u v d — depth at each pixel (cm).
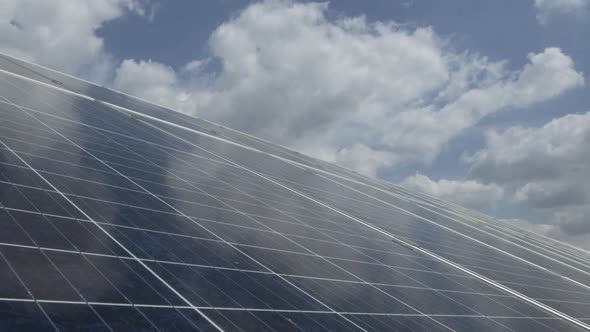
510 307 1725
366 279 1454
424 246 2172
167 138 2402
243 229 1459
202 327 877
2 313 700
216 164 2212
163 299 915
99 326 761
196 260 1130
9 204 1022
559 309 1927
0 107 1697
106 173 1460
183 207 1439
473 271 2028
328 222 1931
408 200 3859
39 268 846
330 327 1071
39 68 3203
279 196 2045
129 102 3247
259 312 1013
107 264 952
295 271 1299
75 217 1090
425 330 1259
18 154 1315
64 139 1631
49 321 725
